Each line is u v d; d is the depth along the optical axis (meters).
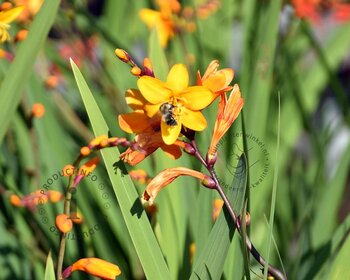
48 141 1.21
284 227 1.34
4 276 1.13
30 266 1.15
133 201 0.88
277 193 1.33
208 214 1.01
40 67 1.32
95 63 1.38
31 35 0.90
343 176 1.21
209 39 1.44
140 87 0.83
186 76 0.83
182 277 1.04
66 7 1.32
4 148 1.21
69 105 1.41
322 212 1.20
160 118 0.84
